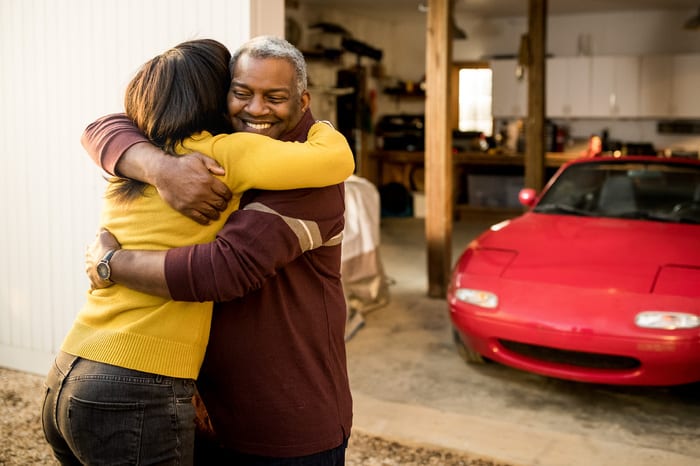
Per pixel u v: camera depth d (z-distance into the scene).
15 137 3.87
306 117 1.64
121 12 3.48
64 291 3.81
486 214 11.02
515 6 10.64
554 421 3.53
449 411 3.63
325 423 1.61
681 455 3.06
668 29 10.89
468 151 11.63
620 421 3.53
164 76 1.57
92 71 3.60
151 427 1.47
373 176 11.80
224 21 3.23
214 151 1.49
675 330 3.34
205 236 1.50
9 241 3.97
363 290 5.39
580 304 3.54
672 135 10.82
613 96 10.74
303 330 1.61
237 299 1.56
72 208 3.74
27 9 3.74
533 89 7.87
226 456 1.69
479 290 3.82
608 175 5.01
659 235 4.18
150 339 1.47
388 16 11.76
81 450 1.49
